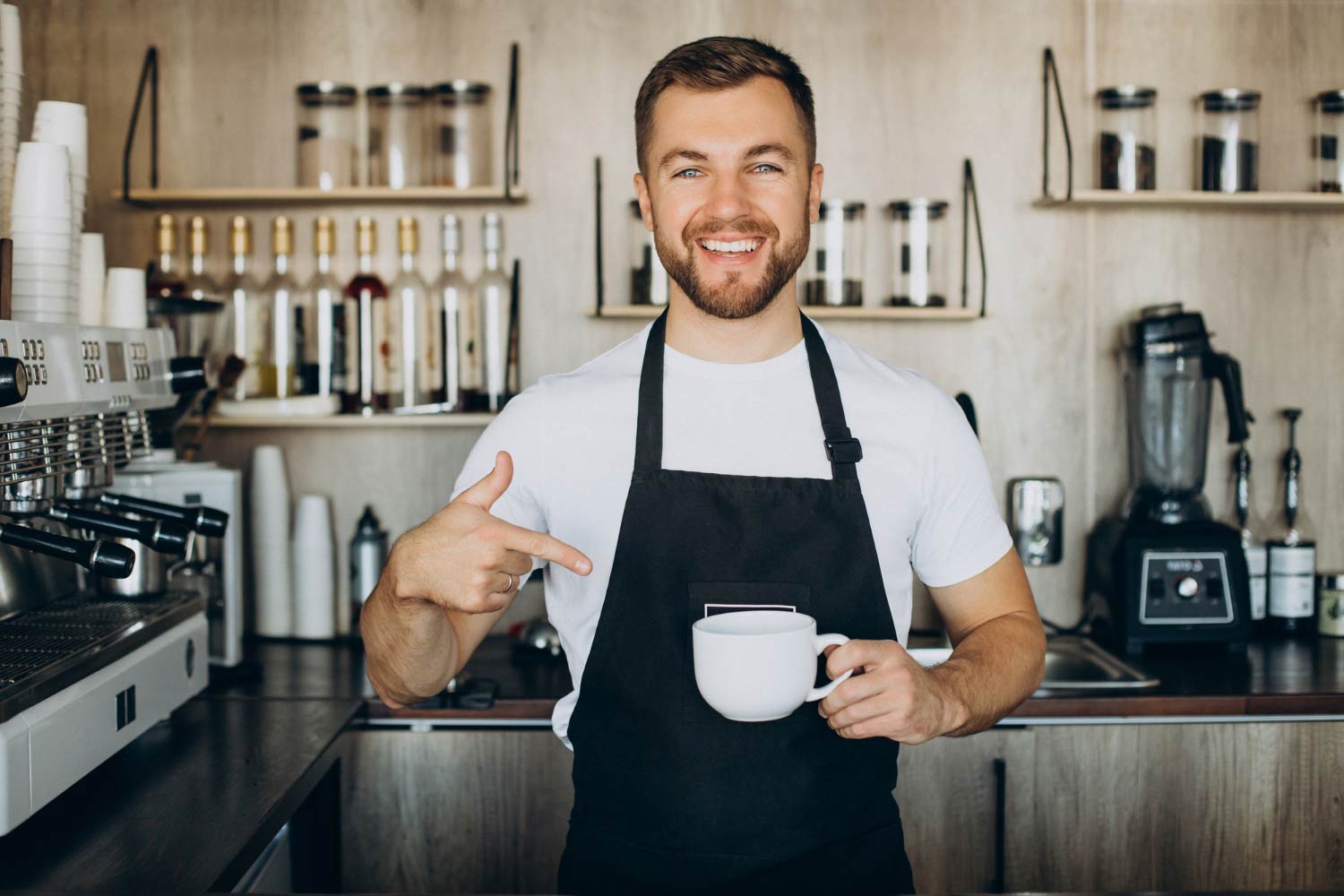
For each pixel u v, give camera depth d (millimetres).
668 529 1243
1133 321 2412
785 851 1194
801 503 1249
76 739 1309
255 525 2285
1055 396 2422
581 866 1237
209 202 2346
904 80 2381
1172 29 2393
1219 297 2422
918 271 2283
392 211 2373
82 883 1156
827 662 1092
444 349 2250
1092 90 2387
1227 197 2223
